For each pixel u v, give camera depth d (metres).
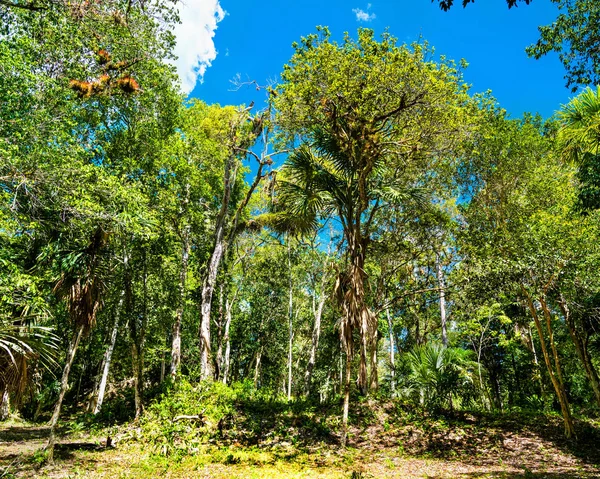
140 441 10.17
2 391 6.37
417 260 19.91
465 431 11.11
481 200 15.95
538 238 10.48
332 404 13.45
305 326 31.36
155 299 19.95
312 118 13.49
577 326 12.07
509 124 15.66
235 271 27.41
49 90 11.84
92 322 8.55
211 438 10.27
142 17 11.31
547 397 16.84
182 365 26.62
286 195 11.86
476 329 17.02
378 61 12.05
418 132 13.70
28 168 10.71
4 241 11.38
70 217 11.80
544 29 9.45
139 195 13.49
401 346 27.52
